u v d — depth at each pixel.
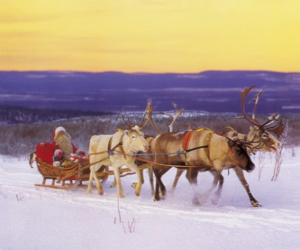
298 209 11.34
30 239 8.86
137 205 11.92
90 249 8.26
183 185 15.22
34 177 17.38
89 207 11.63
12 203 12.07
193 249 8.16
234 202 12.41
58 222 10.09
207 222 10.01
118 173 13.43
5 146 27.42
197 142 12.11
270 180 15.84
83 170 14.61
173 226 9.66
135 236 8.97
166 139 12.81
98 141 13.95
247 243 8.48
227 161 11.82
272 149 12.95
